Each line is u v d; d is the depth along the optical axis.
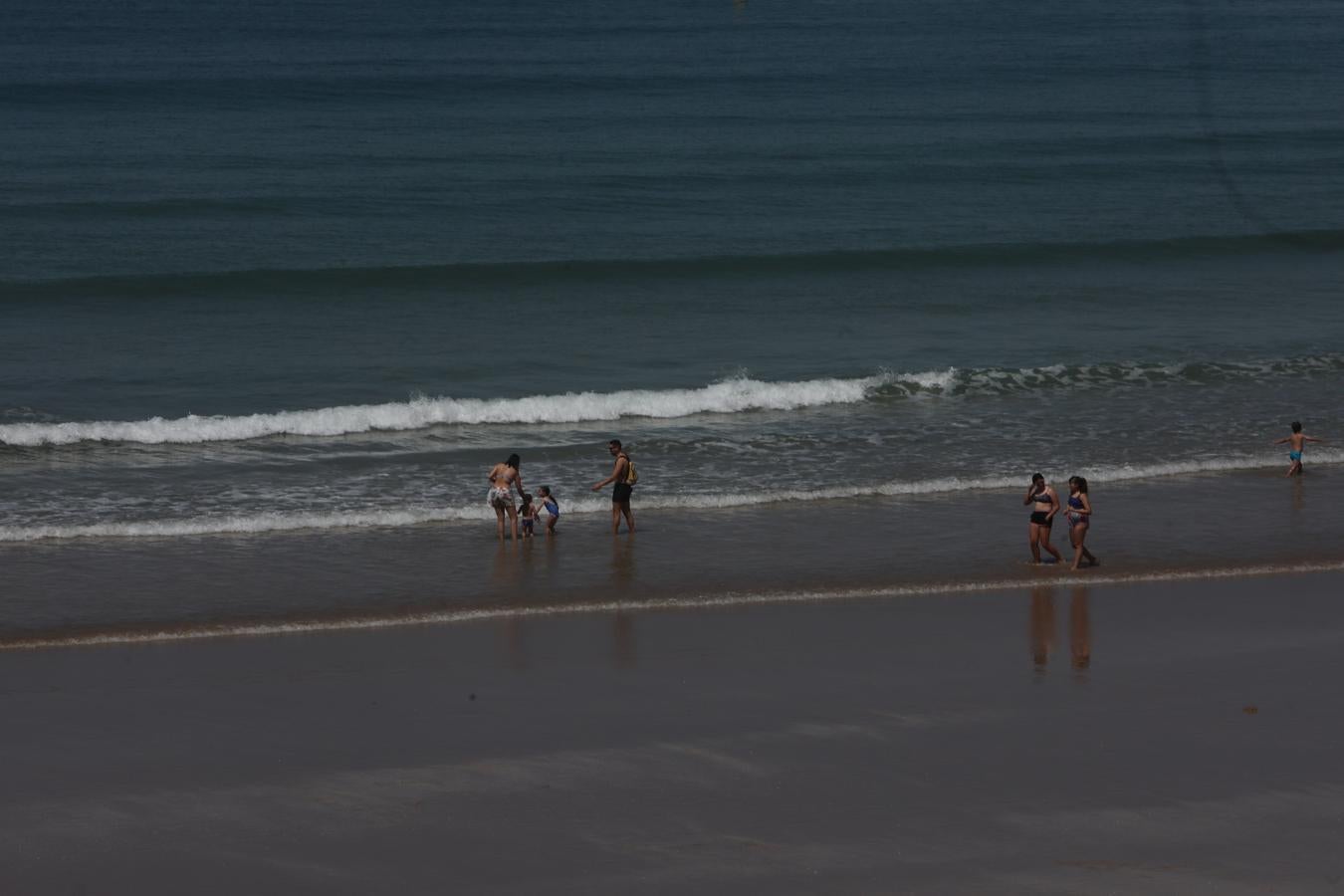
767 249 78.94
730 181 97.94
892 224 86.12
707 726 23.34
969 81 158.12
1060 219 88.81
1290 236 84.12
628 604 30.88
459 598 31.34
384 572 33.38
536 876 18.22
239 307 65.38
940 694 24.91
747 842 19.12
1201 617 29.84
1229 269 76.81
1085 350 59.66
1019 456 44.59
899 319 65.38
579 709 24.14
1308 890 17.88
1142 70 169.50
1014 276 74.31
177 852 18.84
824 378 55.12
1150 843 19.09
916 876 18.20
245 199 88.25
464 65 168.25
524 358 57.66
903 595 31.62
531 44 196.38
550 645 27.94
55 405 50.12
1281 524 37.78
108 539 35.94
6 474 41.81
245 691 25.12
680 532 37.06
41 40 196.50
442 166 101.19
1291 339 61.41
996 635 28.56
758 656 27.19
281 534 36.75
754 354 58.75
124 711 24.06
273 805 20.25
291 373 55.03
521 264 73.38
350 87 145.88
